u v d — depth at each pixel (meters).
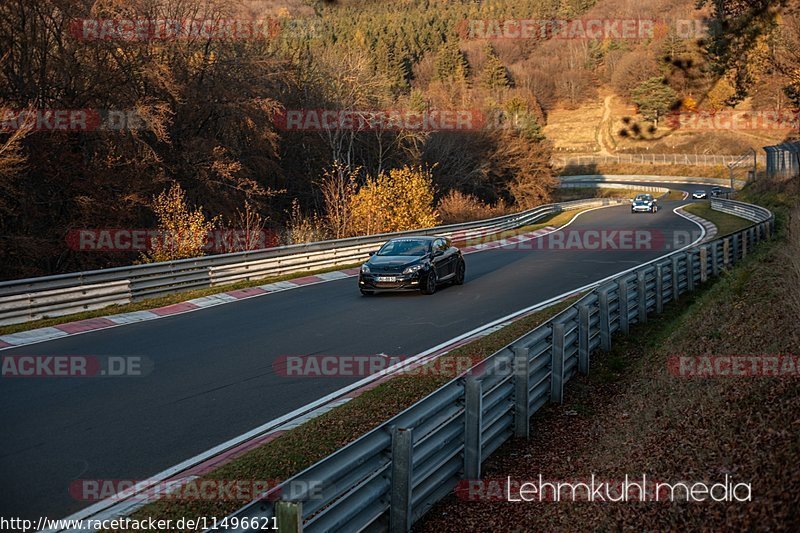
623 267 24.84
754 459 6.26
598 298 13.09
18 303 16.02
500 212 54.28
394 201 37.25
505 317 15.96
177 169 37.84
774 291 13.12
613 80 157.25
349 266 26.66
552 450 8.44
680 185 109.75
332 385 10.84
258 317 16.83
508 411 8.70
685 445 7.23
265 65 40.72
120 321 16.53
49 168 30.20
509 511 6.74
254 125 39.28
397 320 16.05
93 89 33.12
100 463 7.79
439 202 53.41
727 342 11.08
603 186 116.56
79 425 9.10
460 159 67.56
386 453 6.25
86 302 17.52
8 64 30.83
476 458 7.46
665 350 12.08
